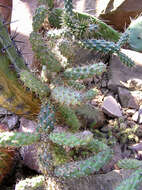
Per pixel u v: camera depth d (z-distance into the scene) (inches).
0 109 20.5
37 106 14.8
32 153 17.2
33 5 26.5
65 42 13.8
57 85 13.5
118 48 18.7
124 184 12.1
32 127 18.4
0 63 12.1
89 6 28.2
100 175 15.7
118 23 27.4
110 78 21.1
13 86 13.1
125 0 25.6
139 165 13.3
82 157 16.6
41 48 13.0
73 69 13.4
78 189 15.1
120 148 17.6
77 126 16.6
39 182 13.2
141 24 23.1
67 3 18.9
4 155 15.8
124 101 20.1
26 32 23.8
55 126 16.6
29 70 14.4
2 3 25.7
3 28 12.2
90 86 21.3
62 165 12.9
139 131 18.2
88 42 18.8
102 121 18.7
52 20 23.5
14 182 17.1
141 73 21.3
